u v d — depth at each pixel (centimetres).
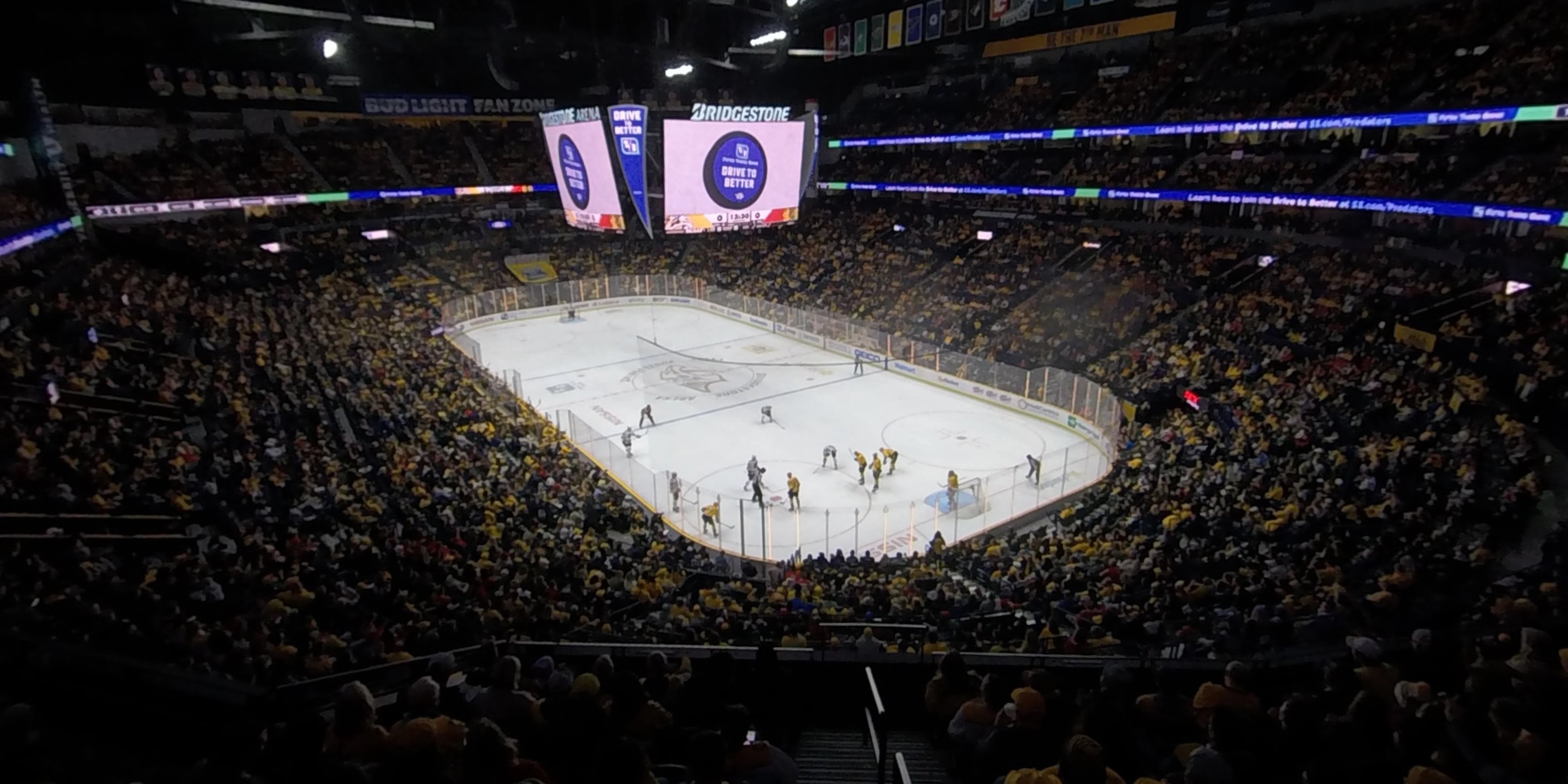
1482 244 3145
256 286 4719
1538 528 1733
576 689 774
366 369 3522
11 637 875
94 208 4431
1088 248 4706
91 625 1105
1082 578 1816
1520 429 2095
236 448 2397
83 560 1452
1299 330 3256
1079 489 3003
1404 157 3566
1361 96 3631
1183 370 3350
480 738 553
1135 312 4000
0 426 1967
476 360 4453
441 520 2156
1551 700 697
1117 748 655
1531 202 2991
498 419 3250
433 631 1302
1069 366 3891
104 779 699
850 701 1038
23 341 2614
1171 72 4619
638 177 2528
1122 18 4875
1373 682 838
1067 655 1184
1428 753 669
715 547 2642
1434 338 2716
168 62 4850
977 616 1562
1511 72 3125
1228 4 4375
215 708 874
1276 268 3762
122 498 1833
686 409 4003
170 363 2972
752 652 1130
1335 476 2178
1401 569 1502
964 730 707
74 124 4794
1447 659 962
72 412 2258
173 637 1120
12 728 641
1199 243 4250
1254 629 1243
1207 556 1844
